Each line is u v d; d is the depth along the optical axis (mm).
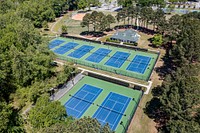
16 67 49219
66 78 56531
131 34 85688
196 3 145500
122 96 52625
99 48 80375
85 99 51531
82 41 87250
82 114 46406
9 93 51750
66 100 51000
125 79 59594
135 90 54906
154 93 52500
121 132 41281
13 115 41219
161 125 42406
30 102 48875
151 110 46906
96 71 64062
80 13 133500
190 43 51594
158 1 127188
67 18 123000
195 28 57031
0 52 53156
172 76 45719
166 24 77375
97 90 55125
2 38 57344
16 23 69375
